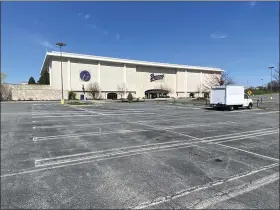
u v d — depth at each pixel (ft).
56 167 18.26
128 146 25.76
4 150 23.25
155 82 245.24
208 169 18.65
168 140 29.48
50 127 39.40
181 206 12.57
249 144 28.27
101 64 209.15
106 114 66.59
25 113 66.28
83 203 12.51
